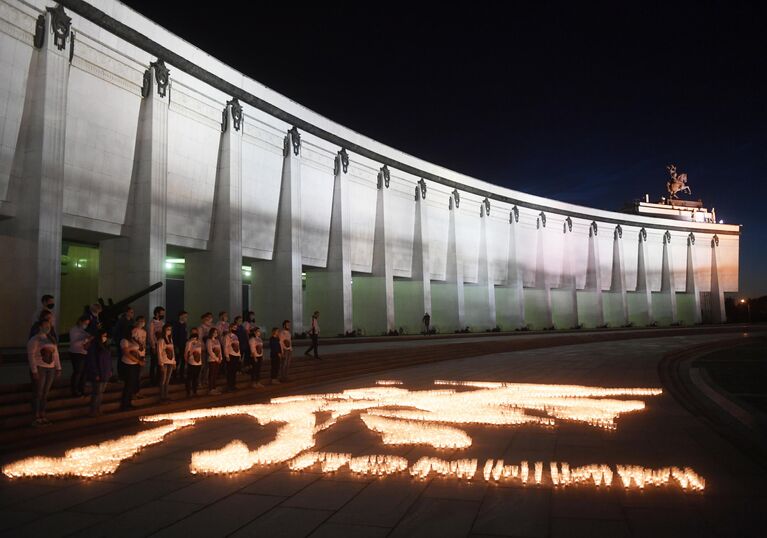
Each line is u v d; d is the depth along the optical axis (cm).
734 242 9100
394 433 1082
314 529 599
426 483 761
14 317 2344
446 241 5897
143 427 1195
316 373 2161
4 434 1031
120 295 2942
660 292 8481
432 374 2334
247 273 4753
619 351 3594
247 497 705
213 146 3469
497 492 721
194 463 867
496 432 1102
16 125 2366
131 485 762
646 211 8806
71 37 2547
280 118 3962
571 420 1229
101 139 2772
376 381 2084
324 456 905
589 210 7631
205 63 3303
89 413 1230
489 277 6309
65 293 3459
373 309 5031
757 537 573
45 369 1098
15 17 2339
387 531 592
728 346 3928
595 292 7606
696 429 1128
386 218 5094
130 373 1316
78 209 2680
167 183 3138
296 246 4016
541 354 3450
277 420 1247
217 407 1477
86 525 615
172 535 585
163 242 2998
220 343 1670
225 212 3478
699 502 681
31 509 668
